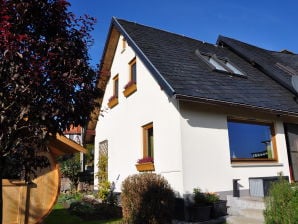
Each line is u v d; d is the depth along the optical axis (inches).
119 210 416.8
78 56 160.7
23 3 145.5
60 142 352.2
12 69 137.9
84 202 469.7
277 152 431.8
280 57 670.5
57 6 156.6
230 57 589.6
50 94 146.5
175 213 350.9
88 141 734.5
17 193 325.7
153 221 308.8
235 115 402.3
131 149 474.9
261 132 431.8
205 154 366.6
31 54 142.3
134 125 470.6
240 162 394.3
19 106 142.6
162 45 498.3
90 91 162.7
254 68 571.2
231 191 374.3
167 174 373.7
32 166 156.7
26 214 326.6
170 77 374.9
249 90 433.1
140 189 315.9
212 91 376.8
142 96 452.8
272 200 211.0
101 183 521.0
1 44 130.3
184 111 365.1
